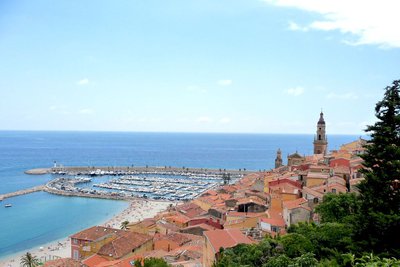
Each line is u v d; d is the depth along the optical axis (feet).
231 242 206.18
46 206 622.95
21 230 478.18
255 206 357.41
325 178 333.62
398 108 150.51
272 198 326.85
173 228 381.40
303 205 272.51
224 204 436.76
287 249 167.84
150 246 321.32
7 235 455.63
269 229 276.00
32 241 431.43
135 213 568.82
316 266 136.36
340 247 159.63
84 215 562.66
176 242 323.37
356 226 150.71
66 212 581.53
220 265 174.81
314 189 301.63
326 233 166.40
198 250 285.23
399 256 133.69
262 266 156.04
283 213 296.92
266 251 169.48
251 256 168.14
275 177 419.95
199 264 244.63
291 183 358.02
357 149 402.93
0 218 538.88
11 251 394.52
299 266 137.80
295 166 461.78
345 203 211.20
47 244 419.33
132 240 306.55
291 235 177.78
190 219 410.11
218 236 219.20
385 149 147.43
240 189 513.45
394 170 144.46
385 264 72.64
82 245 314.35
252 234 261.44
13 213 570.46
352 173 316.81
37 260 340.59
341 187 284.61
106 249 287.48
